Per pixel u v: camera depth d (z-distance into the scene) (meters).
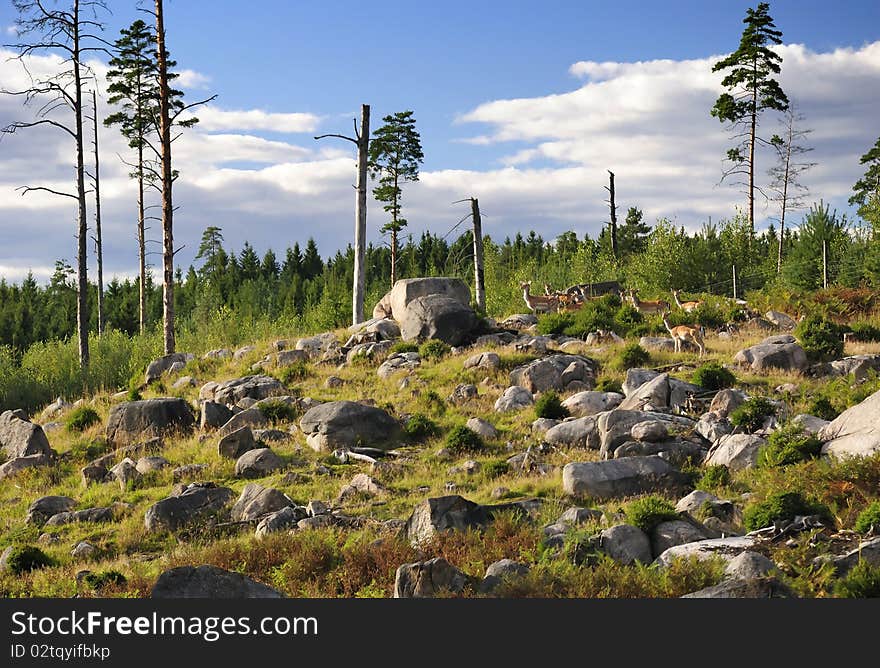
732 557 11.89
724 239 54.06
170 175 37.12
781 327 34.03
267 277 109.81
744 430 20.62
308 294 90.25
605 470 18.25
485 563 13.34
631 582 11.02
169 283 37.41
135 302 94.25
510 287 52.94
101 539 18.70
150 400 27.61
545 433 22.84
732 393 22.47
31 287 97.94
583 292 44.75
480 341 32.47
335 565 14.31
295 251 113.00
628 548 13.09
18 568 16.56
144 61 49.09
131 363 42.16
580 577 11.25
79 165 38.28
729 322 34.88
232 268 109.00
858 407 17.73
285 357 33.50
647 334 33.16
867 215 48.41
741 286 52.09
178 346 46.53
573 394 25.64
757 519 13.20
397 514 18.20
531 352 30.08
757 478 17.05
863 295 38.16
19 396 39.56
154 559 17.02
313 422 24.34
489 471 20.50
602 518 15.56
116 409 27.47
